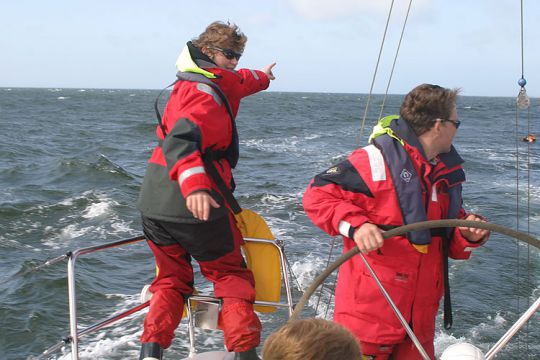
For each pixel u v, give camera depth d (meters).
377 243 2.45
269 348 1.47
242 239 3.02
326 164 28.19
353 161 2.71
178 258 2.93
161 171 2.68
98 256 12.76
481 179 23.98
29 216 16.12
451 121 2.65
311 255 12.47
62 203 17.66
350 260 2.85
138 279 11.66
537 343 8.84
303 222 15.80
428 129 2.66
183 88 2.65
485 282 11.11
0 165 25.22
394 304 2.49
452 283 11.06
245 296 2.82
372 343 2.80
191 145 2.42
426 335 2.85
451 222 2.14
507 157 31.31
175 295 2.93
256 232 3.20
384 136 2.73
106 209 17.05
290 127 52.03
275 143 38.09
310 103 119.12
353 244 2.82
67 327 9.59
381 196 2.67
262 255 3.17
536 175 25.20
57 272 11.73
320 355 1.40
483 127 54.09
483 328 9.30
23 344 9.08
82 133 41.47
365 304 2.79
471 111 87.25
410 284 2.74
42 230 15.02
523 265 12.02
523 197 19.86
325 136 43.53
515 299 10.42
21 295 10.67
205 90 2.62
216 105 2.63
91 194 19.05
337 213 2.59
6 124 47.03
